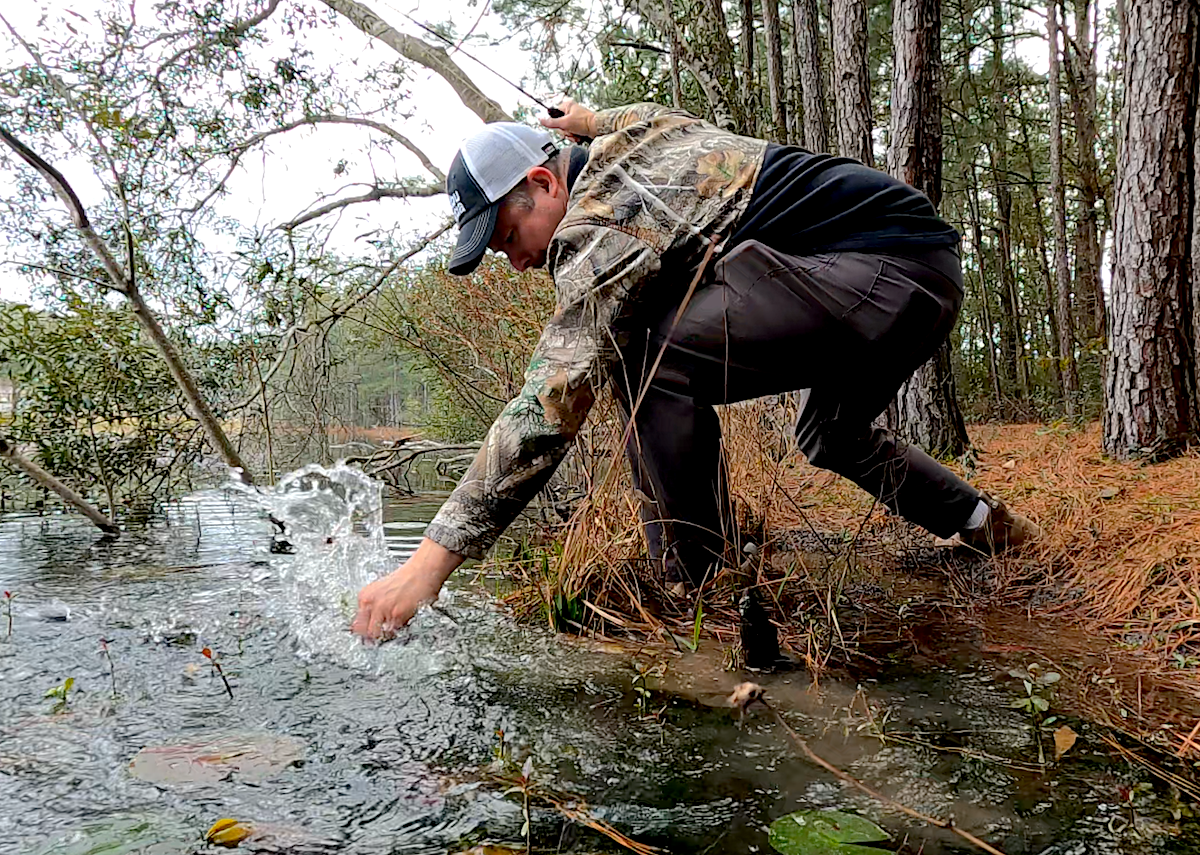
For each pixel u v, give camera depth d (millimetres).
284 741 1243
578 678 1558
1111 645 1753
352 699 1435
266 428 3750
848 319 1598
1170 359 3949
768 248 1574
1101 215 11594
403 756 1193
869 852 907
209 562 2656
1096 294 11500
